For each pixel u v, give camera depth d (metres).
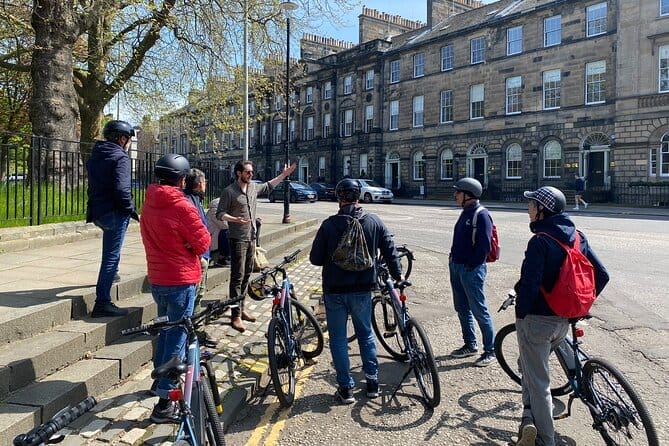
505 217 20.67
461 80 35.97
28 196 8.52
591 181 29.22
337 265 4.44
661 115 25.80
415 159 39.88
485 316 5.34
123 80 16.25
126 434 3.60
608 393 3.62
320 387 4.93
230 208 6.05
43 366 3.96
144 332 3.10
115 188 4.71
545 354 3.61
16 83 18.66
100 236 9.26
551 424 3.58
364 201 33.94
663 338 5.95
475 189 5.38
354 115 45.06
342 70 46.09
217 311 3.47
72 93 12.03
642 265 10.02
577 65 29.55
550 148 31.16
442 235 15.50
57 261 6.83
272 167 54.91
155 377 2.69
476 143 35.06
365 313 4.57
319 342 5.54
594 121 28.78
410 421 4.18
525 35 32.12
